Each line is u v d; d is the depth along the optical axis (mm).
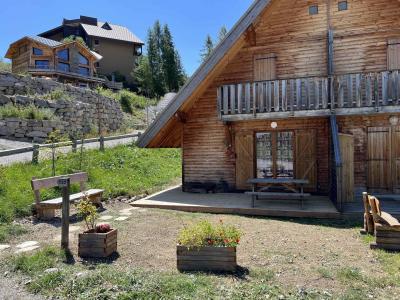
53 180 9430
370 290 4641
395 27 11625
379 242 6355
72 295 4707
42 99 22719
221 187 13438
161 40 65562
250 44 13086
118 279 5023
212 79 13398
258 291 4562
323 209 9602
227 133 13391
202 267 5418
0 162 13688
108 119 29391
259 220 9023
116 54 57844
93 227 6613
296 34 12617
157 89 60156
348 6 12078
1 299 4676
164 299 4430
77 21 57938
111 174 14070
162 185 14945
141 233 7621
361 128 11734
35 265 5688
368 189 11617
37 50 38625
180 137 15281
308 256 6000
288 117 11633
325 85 11086
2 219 8312
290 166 12773
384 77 10578
